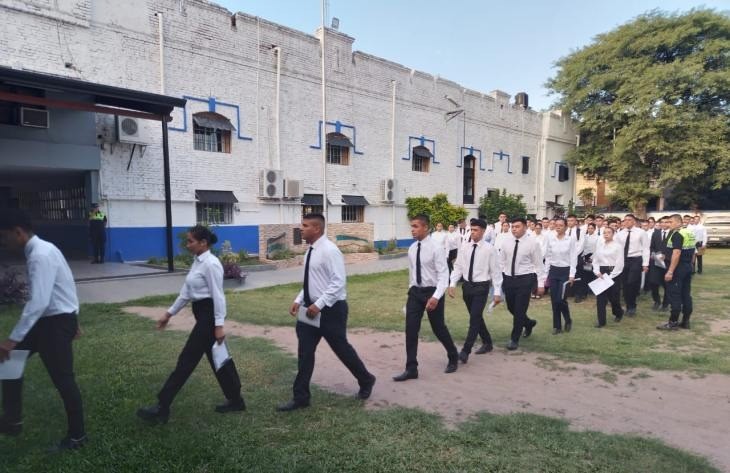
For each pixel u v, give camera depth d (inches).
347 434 142.2
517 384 193.0
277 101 691.4
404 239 919.7
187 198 601.6
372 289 452.8
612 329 296.0
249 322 302.2
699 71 990.4
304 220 164.4
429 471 121.6
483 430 145.7
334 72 773.3
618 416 160.7
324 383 191.8
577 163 1290.6
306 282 165.2
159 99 466.6
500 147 1135.0
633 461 127.3
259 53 670.5
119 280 440.8
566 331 289.9
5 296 311.7
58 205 650.2
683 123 1000.9
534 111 1235.2
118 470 121.6
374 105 845.2
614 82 1121.4
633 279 338.6
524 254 249.3
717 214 935.7
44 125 466.6
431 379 198.7
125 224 552.1
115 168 541.6
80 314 305.6
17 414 136.1
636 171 1101.7
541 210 1264.8
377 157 856.9
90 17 510.6
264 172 673.6
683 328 295.0
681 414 162.6
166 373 194.1
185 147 598.5
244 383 186.7
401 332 283.7
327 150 780.0
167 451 130.4
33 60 474.3
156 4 562.9
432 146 964.6
